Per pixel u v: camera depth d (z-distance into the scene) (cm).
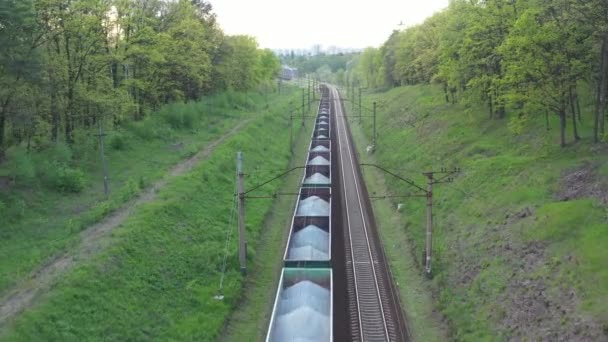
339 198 5309
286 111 10475
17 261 2938
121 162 5119
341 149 7881
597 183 3139
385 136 7931
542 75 3847
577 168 3462
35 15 4084
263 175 5722
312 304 2953
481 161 4438
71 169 4297
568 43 3691
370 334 2842
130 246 3172
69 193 4128
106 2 5416
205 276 3325
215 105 8812
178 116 6975
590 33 3597
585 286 2402
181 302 2981
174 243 3494
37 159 4303
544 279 2617
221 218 4200
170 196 4088
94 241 3175
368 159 7194
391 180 5669
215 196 4559
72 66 4938
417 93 9588
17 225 3388
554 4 3706
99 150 5184
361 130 9525
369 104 12169
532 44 3741
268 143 7231
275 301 3008
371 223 4550
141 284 2944
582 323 2225
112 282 2822
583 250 2614
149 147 5784
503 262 2977
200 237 3750
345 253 3906
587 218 2842
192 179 4606
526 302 2567
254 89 12269
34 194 3881
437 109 7381
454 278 3194
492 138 5041
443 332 2817
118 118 5766
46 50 4509
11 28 3666
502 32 4959
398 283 3431
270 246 4056
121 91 5512
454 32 5753
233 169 5450
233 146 6109
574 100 4653
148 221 3519
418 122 7394
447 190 4412
